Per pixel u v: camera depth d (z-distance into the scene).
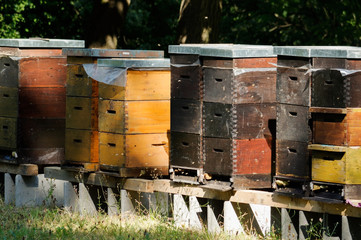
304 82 8.23
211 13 15.90
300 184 8.60
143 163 9.81
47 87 11.05
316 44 22.50
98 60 9.91
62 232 8.75
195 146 9.14
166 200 9.70
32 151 11.05
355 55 7.80
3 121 11.18
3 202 11.23
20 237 8.45
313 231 8.50
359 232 8.16
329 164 8.03
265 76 8.84
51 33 23.70
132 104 9.66
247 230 8.97
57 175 10.77
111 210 10.00
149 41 26.66
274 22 24.98
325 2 22.61
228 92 8.70
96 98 10.16
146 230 8.34
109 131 9.86
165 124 9.88
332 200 8.03
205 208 9.90
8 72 11.01
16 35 22.33
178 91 9.27
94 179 10.22
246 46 9.37
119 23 18.33
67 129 10.46
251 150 8.84
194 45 9.46
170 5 28.52
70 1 24.02
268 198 8.68
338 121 7.93
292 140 8.43
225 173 8.84
